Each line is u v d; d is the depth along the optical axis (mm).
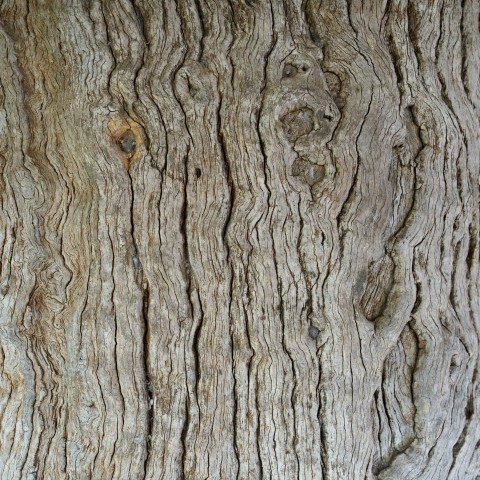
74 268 1113
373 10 1152
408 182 1173
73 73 1106
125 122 1103
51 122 1111
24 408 1123
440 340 1187
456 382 1209
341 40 1137
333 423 1148
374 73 1142
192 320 1124
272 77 1123
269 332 1134
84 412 1119
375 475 1179
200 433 1134
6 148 1107
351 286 1146
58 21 1106
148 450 1131
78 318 1110
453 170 1188
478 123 1209
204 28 1125
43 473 1131
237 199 1121
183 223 1119
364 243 1146
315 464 1153
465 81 1207
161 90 1107
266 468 1147
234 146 1118
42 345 1122
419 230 1169
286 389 1141
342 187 1129
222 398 1135
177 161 1109
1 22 1114
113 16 1109
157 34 1113
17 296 1111
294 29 1136
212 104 1115
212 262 1122
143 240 1109
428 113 1168
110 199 1103
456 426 1211
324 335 1141
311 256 1132
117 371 1115
